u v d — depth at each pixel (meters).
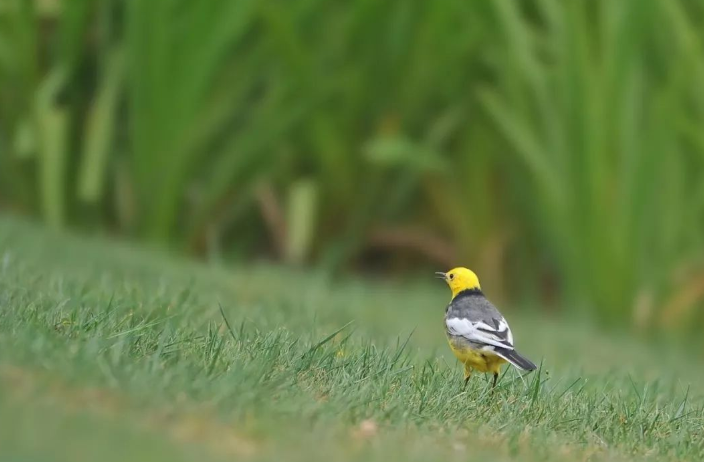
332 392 7.50
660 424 8.32
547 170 18.64
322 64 19.44
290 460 5.98
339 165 19.94
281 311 12.77
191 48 18.98
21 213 19.86
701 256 18.80
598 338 16.47
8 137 19.80
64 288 10.04
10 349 6.58
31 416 5.76
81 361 6.54
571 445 7.51
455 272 8.94
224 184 19.53
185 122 19.20
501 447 7.12
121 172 19.81
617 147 18.41
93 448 5.43
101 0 19.84
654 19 18.62
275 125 19.33
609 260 18.47
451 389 8.23
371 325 13.25
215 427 6.23
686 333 18.89
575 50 18.33
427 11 19.42
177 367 7.01
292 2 19.03
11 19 19.53
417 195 20.58
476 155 20.02
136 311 9.52
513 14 18.75
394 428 7.05
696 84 18.64
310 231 19.25
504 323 8.53
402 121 20.03
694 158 18.91
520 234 20.23
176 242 19.77
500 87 19.52
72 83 20.16
